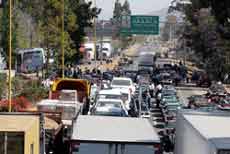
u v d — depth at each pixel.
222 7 106.88
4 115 32.47
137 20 131.25
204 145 24.05
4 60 117.25
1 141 25.95
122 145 26.81
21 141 26.00
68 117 52.31
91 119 34.09
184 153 30.00
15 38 113.00
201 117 31.42
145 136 28.00
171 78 155.25
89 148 26.84
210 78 156.88
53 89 70.94
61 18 122.38
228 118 31.28
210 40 163.12
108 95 67.38
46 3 122.06
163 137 43.50
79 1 147.25
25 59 124.12
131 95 84.00
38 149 30.39
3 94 76.19
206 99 92.88
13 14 111.31
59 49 125.25
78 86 71.00
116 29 167.38
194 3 115.81
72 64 148.88
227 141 23.16
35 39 124.12
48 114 47.03
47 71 125.38
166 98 90.19
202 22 166.38
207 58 165.25
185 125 30.19
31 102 71.06
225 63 156.62
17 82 87.31
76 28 131.25
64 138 39.69
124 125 31.44
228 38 125.75
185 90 140.12
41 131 33.19
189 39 175.50
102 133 28.48
